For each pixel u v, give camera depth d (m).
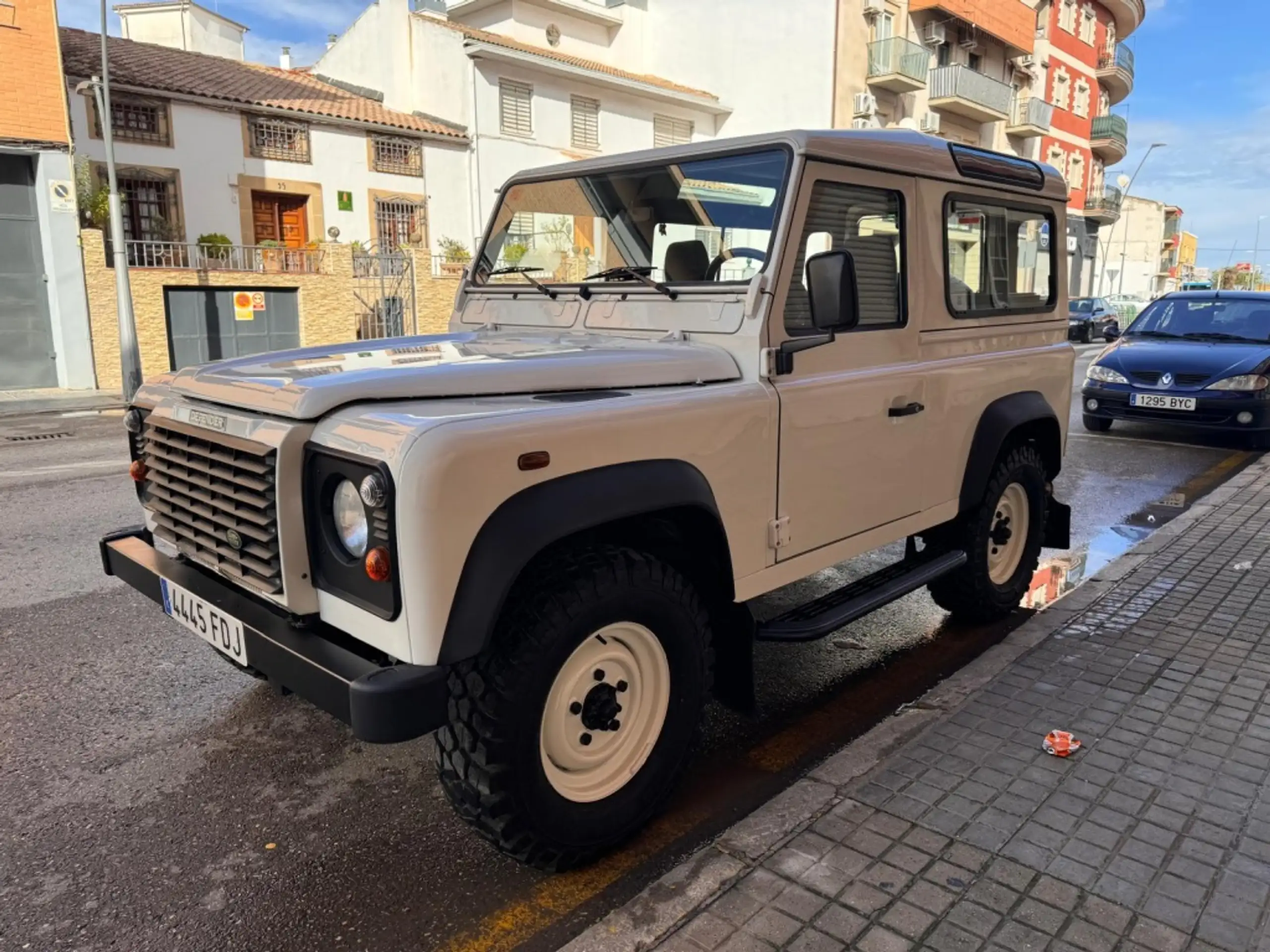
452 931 2.48
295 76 24.89
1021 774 2.97
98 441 11.17
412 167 23.14
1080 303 29.36
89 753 3.45
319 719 3.73
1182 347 10.35
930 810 2.76
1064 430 4.92
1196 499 7.72
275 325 18.72
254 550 2.49
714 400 2.83
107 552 3.30
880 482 3.58
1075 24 39.38
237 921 2.52
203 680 4.09
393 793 3.19
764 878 2.46
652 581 2.64
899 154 3.53
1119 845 2.59
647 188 3.48
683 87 28.55
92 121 18.06
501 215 4.07
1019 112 35.38
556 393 2.67
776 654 4.42
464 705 2.38
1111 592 4.73
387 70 25.84
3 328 15.88
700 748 3.34
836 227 3.29
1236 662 3.86
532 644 2.38
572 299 3.62
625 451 2.55
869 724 3.71
